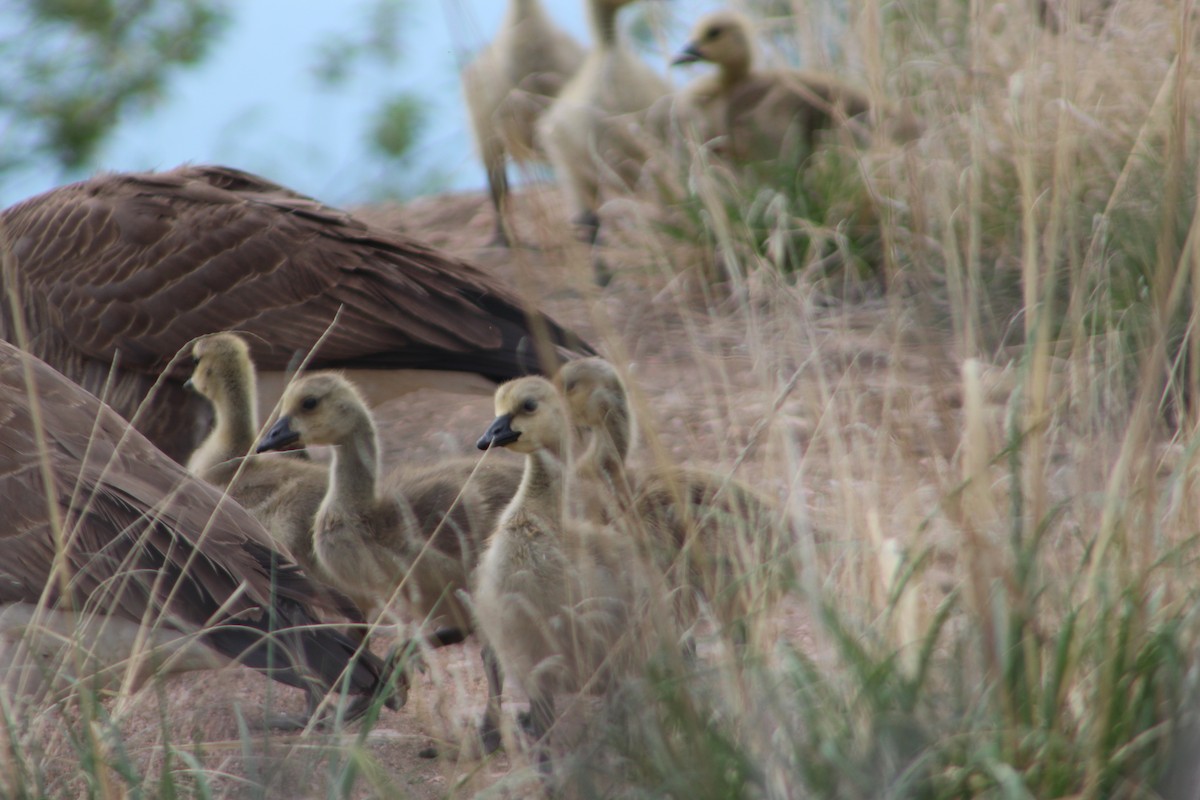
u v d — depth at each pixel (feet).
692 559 27.30
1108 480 25.18
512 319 43.83
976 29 37.19
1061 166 27.89
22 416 28.81
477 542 30.48
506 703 28.19
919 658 22.00
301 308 42.75
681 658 23.49
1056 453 29.84
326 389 31.86
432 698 30.27
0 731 24.22
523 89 63.67
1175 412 29.94
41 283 43.19
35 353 43.86
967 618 22.75
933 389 26.45
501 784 22.45
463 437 45.42
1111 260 36.60
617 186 56.70
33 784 23.27
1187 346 32.45
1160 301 24.49
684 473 30.07
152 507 27.78
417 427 47.01
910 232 37.70
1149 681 21.18
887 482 29.14
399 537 32.04
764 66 57.82
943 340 33.71
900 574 24.26
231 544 28.27
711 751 21.49
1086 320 35.27
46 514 27.53
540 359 42.75
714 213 34.30
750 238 41.14
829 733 21.58
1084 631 22.24
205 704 29.30
